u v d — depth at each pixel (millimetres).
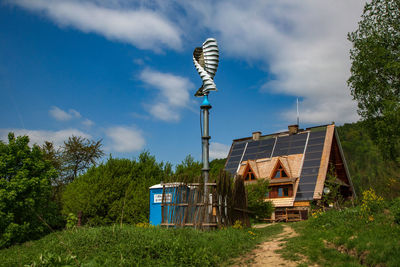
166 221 14945
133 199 19734
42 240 13875
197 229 13523
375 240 9227
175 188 15484
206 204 14312
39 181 15961
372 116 21125
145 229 12094
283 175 33062
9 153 16031
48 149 33875
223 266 9188
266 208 27266
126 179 21047
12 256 11117
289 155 34156
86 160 35188
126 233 10570
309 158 32719
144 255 8836
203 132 16312
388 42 20719
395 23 20594
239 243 11727
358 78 21453
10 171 15586
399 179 18578
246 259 9852
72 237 11156
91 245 9719
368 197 12805
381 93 20375
